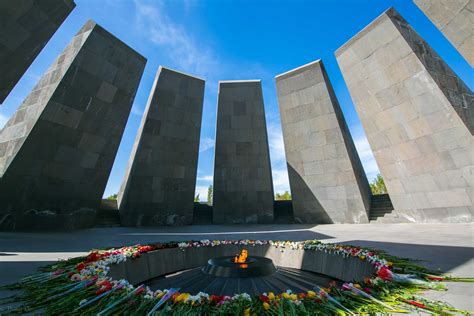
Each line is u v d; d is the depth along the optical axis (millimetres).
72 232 8570
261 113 15500
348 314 1788
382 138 11492
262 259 3934
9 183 8305
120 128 11359
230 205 14461
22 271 3254
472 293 2166
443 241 5441
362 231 8594
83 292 2209
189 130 14469
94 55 10258
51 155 9250
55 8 8086
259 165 14898
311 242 4824
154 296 2150
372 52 11305
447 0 7965
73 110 9734
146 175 13055
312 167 13938
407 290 2207
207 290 3055
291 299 2045
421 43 10734
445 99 9352
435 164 9836
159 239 7137
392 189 11500
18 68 7836
